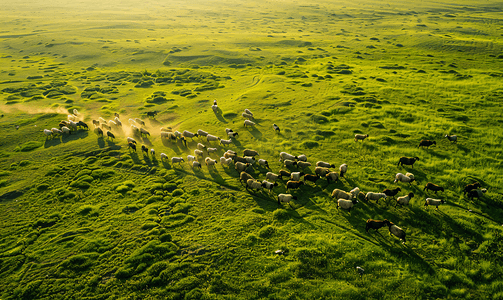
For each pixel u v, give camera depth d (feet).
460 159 92.32
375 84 177.99
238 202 74.69
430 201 69.67
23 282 53.98
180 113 143.74
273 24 527.40
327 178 81.82
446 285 51.39
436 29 386.93
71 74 225.15
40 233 65.87
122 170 91.20
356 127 118.62
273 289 51.24
